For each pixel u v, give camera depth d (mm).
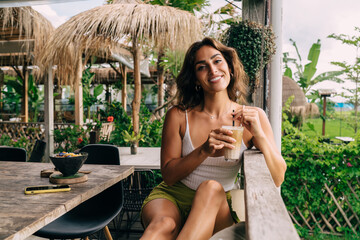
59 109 14148
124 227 3311
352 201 3422
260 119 1788
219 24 4105
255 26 3248
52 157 1625
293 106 11289
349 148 3381
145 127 5309
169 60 5887
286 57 12977
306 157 3467
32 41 5715
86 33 4051
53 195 1412
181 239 1201
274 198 847
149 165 3014
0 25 5457
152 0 6531
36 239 2877
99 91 10820
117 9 4098
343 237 3455
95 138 4402
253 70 3215
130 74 12531
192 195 1695
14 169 2008
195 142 1784
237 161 1688
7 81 10805
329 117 14422
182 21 3975
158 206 1573
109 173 1862
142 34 4066
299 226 3592
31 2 4031
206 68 1729
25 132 8062
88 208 2268
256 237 601
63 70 4898
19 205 1271
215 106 1794
